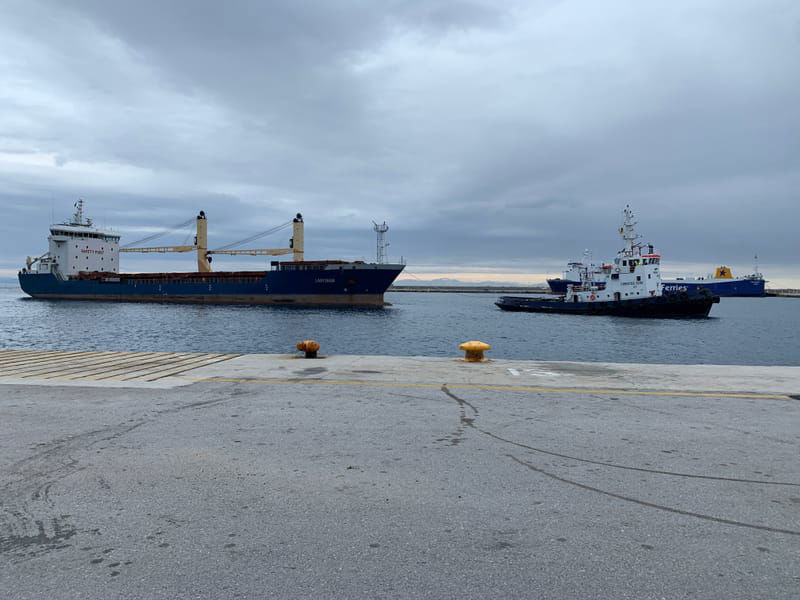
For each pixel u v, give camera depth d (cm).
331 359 1144
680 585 279
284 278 8519
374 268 8112
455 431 570
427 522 350
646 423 604
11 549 313
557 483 419
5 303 9525
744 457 484
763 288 17238
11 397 742
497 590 274
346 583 280
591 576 287
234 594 271
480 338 4622
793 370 1001
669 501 385
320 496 391
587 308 7025
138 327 5322
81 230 10062
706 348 4091
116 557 305
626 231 6694
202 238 10056
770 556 308
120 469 447
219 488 406
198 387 817
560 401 722
